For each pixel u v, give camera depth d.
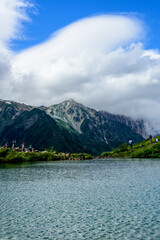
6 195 49.50
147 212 34.44
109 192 49.72
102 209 36.88
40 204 41.34
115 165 132.38
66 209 37.62
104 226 29.44
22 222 31.86
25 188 58.00
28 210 37.62
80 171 102.75
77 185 61.16
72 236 26.67
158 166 108.75
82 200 43.34
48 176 84.19
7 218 33.69
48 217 33.72
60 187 58.69
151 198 42.53
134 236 26.19
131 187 54.34
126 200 41.91
